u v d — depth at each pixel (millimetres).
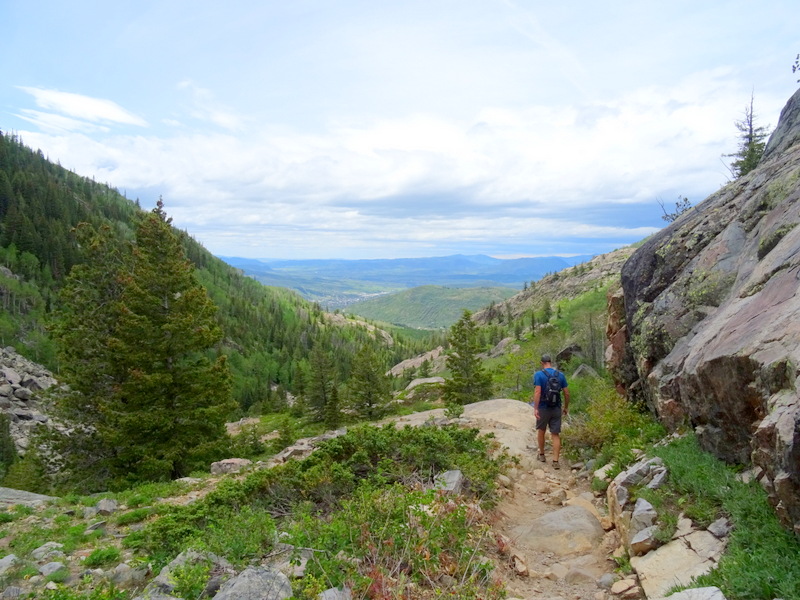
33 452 23453
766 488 4305
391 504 5594
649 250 11039
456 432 9656
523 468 9344
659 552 4883
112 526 9227
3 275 114938
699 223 10055
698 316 8336
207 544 5922
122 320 20312
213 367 21312
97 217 173750
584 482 8508
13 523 9758
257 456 26609
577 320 64688
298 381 64812
